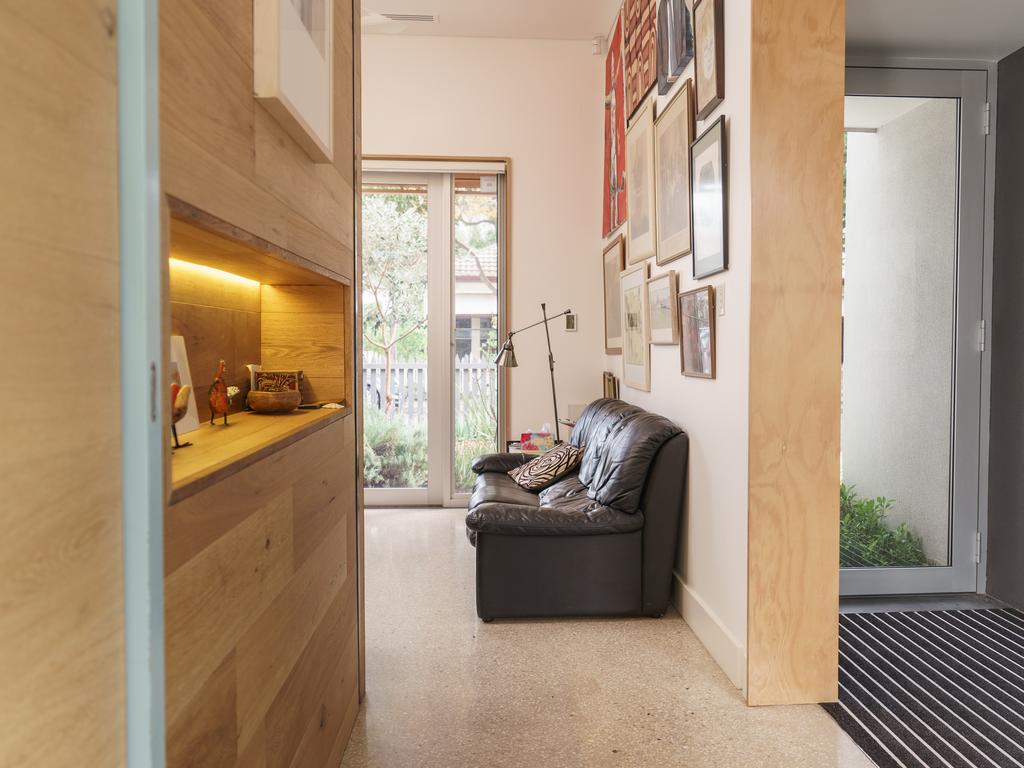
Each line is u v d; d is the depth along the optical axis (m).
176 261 1.52
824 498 2.21
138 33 0.67
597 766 1.88
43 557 0.56
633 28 3.74
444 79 4.82
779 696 2.21
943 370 3.26
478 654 2.59
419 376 5.03
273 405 1.80
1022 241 3.04
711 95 2.50
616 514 2.88
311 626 1.54
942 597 3.22
